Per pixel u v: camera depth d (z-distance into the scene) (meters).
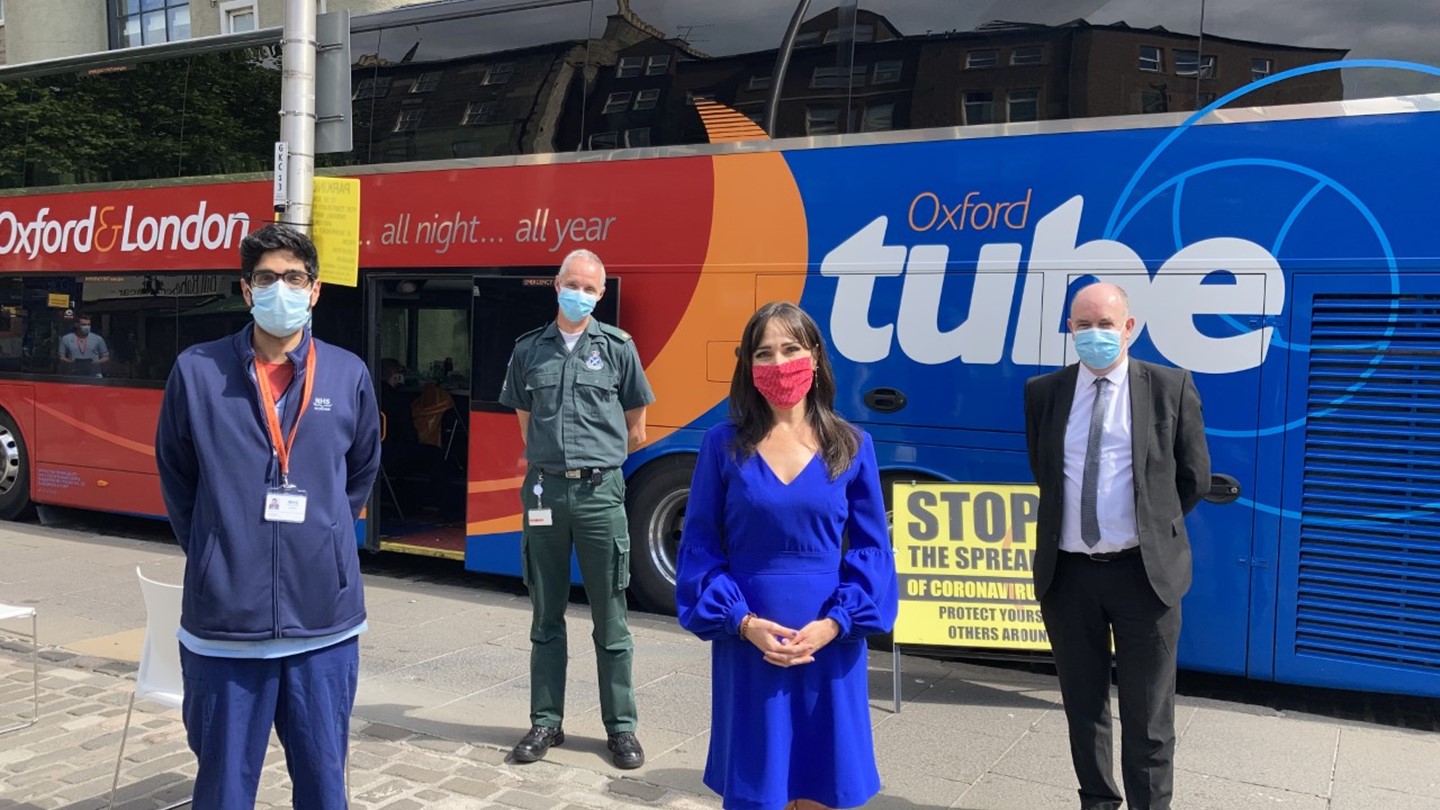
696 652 5.89
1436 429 4.62
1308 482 4.86
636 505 6.66
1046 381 3.68
